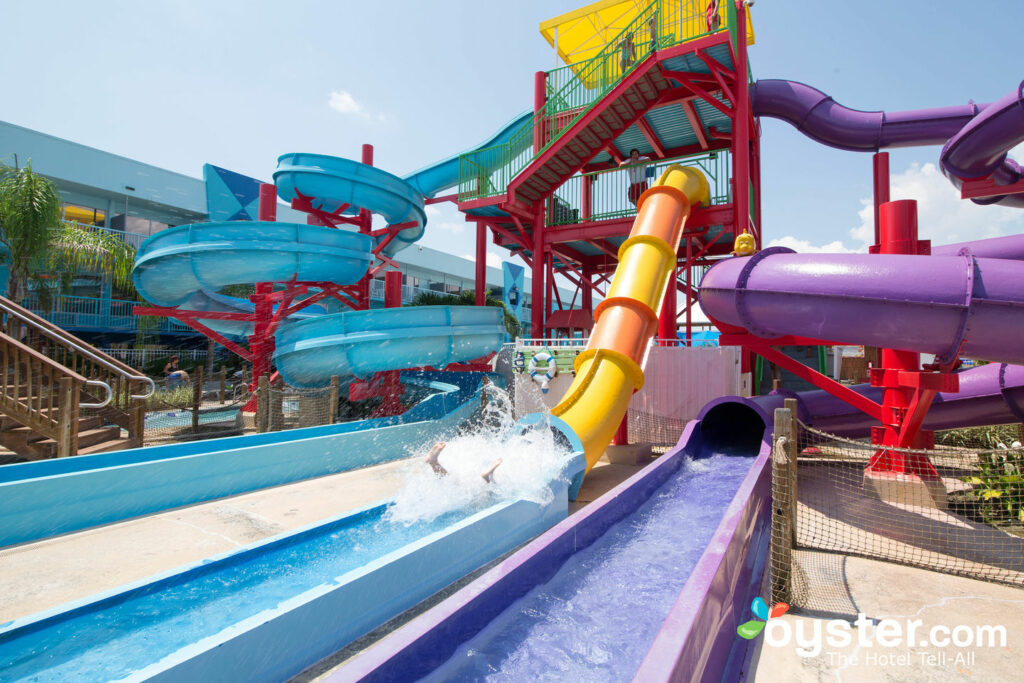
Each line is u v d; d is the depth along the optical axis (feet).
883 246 22.74
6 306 30.55
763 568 15.43
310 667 10.55
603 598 12.36
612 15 51.70
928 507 21.04
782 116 53.26
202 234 38.09
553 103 45.21
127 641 10.57
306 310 67.62
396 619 12.55
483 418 37.47
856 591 14.40
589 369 26.25
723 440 30.83
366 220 55.57
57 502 18.08
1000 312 17.46
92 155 73.46
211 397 60.64
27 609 12.85
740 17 39.22
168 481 21.03
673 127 49.14
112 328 66.03
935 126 47.32
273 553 14.48
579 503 22.47
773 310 22.54
